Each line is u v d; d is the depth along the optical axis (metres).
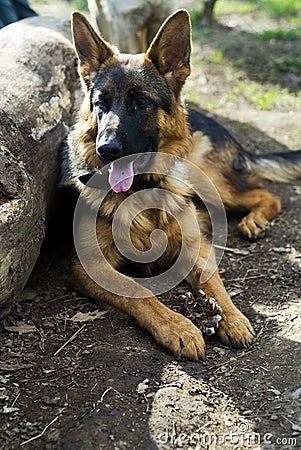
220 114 2.56
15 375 1.38
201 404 1.30
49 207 1.67
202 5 4.07
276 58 3.15
